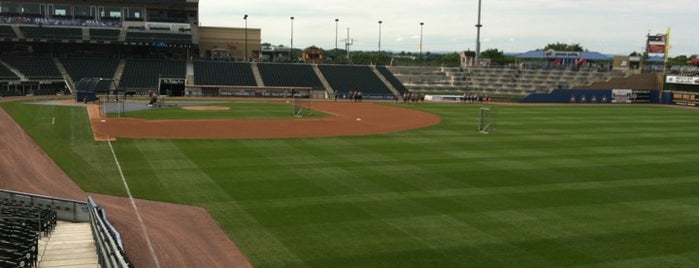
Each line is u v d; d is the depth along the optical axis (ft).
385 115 213.66
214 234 71.92
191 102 250.98
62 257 56.39
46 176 101.35
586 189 98.07
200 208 82.64
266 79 321.32
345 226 75.25
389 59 474.90
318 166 111.55
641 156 131.95
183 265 61.93
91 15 331.57
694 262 64.80
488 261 64.18
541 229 75.51
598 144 149.28
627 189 98.84
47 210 71.67
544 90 344.08
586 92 315.58
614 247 69.31
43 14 324.39
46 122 164.96
